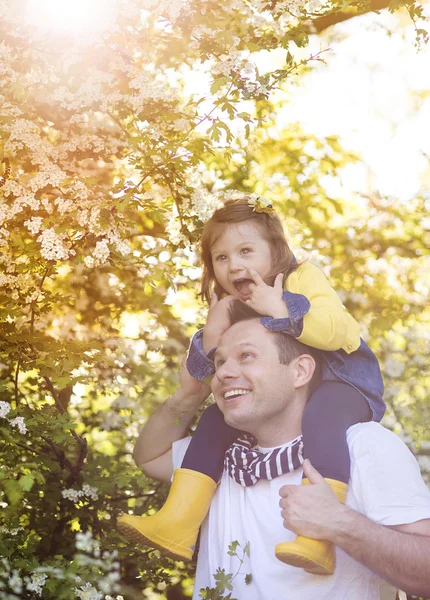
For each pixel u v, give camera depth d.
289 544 2.30
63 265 3.57
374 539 2.26
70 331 3.88
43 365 2.99
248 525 2.55
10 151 2.98
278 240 2.95
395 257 5.02
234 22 3.05
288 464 2.52
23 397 3.52
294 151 4.74
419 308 4.94
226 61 3.00
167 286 3.95
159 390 4.02
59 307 3.66
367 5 3.26
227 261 2.95
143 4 3.00
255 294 2.68
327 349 2.63
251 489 2.59
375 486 2.40
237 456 2.62
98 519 3.24
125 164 3.44
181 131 3.10
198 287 3.98
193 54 3.18
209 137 3.12
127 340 4.04
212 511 2.69
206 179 4.31
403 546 2.25
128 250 2.90
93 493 3.13
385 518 2.34
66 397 3.74
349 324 2.78
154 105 3.02
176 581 3.49
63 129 3.28
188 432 3.11
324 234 4.89
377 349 4.82
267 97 3.07
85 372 3.74
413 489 2.39
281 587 2.43
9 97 3.04
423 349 4.80
